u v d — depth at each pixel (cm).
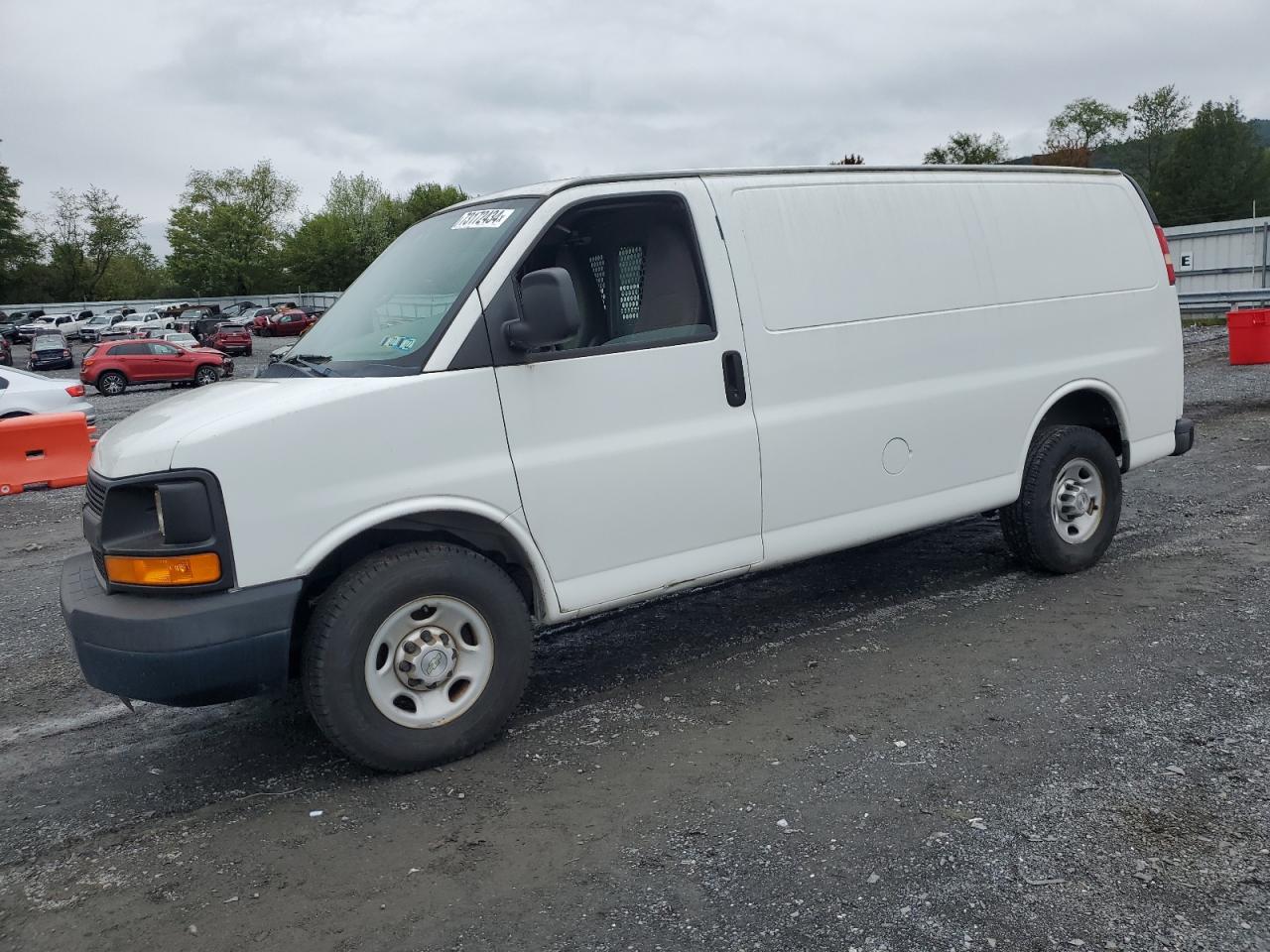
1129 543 639
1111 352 585
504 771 382
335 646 363
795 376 459
